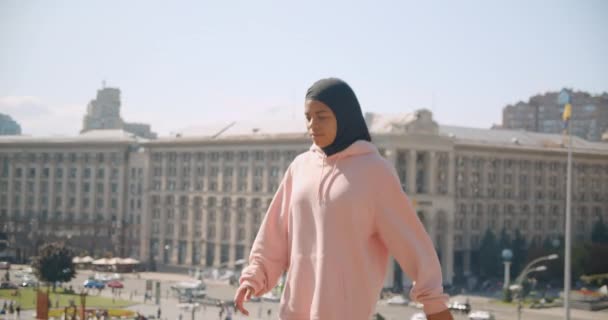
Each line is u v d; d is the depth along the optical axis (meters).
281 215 8.58
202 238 163.12
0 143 184.25
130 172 176.50
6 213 183.38
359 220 7.84
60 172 180.62
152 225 171.12
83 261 149.50
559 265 140.00
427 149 141.88
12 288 119.50
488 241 148.75
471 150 157.88
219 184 161.75
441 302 7.74
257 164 156.25
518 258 147.25
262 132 157.12
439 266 7.93
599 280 137.50
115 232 174.25
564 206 173.25
